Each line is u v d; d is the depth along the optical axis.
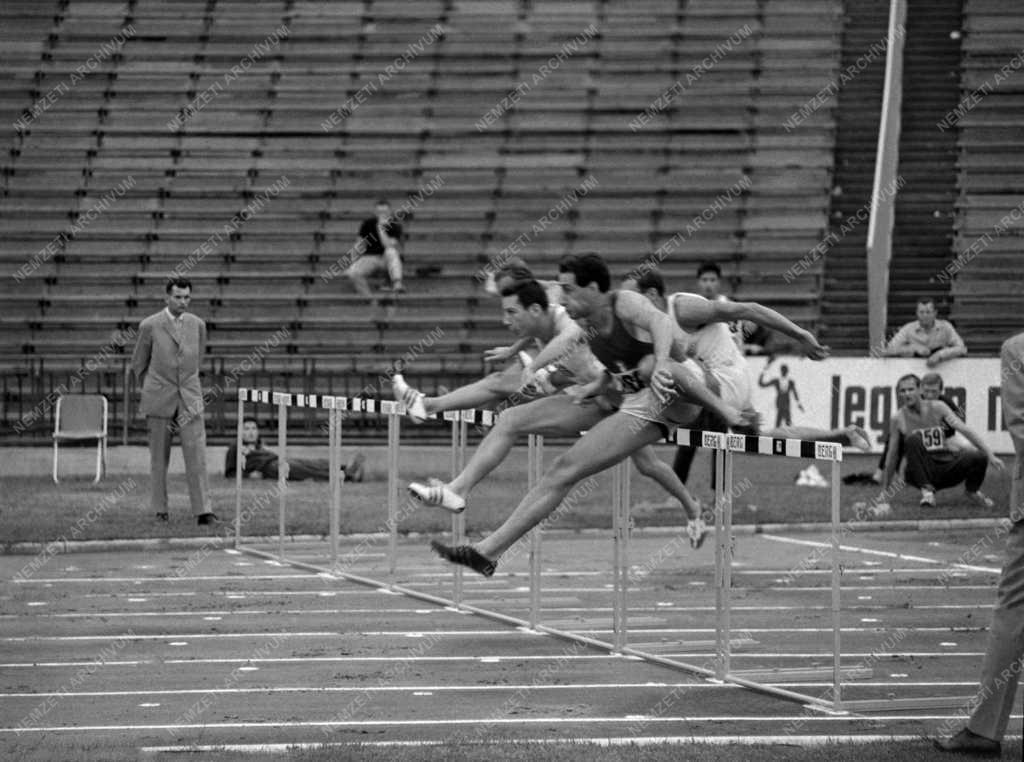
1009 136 41.69
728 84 43.22
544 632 16.20
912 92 43.44
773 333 31.02
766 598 18.59
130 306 38.69
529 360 17.16
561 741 11.04
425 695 12.98
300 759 10.29
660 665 14.48
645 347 13.27
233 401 34.66
